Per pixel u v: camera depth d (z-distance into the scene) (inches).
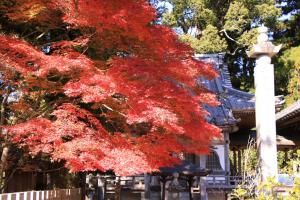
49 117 391.9
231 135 1035.3
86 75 319.0
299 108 756.0
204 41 1301.7
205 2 1393.9
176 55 383.9
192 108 350.6
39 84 350.9
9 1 380.2
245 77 1539.1
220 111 823.1
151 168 330.0
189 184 661.3
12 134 354.6
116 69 326.3
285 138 966.4
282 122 901.8
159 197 757.9
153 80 331.6
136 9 335.0
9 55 311.4
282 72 1363.2
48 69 308.0
